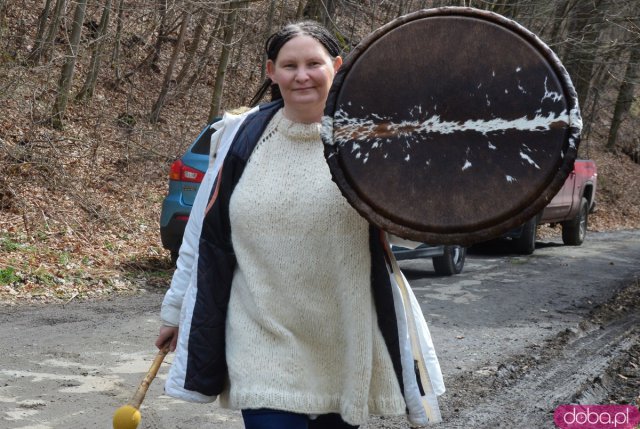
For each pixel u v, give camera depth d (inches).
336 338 106.6
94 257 426.3
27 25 692.7
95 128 639.1
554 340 295.4
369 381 104.3
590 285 430.6
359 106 96.0
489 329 310.2
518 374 246.2
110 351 255.4
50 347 257.1
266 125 107.8
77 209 507.2
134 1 762.8
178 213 385.7
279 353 104.8
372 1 932.0
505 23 93.0
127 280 387.2
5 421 186.1
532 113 92.0
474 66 93.6
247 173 106.0
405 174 95.0
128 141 646.5
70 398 205.6
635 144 1421.0
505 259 530.0
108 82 772.6
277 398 103.5
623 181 1243.2
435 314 335.0
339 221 102.2
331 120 96.3
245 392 104.3
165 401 207.9
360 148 96.0
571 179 619.5
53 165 531.5
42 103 615.5
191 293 108.8
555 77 91.6
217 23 791.1
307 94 104.3
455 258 441.4
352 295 103.4
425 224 94.7
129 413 108.7
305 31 105.9
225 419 196.4
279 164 105.0
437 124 94.6
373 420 196.7
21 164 508.1
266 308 105.0
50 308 323.0
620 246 666.2
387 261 107.2
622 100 1346.0
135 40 805.2
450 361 258.2
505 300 373.1
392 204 95.1
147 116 749.9
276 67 106.3
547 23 917.2
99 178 585.9
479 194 93.4
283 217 103.2
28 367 232.2
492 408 210.4
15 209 477.1
